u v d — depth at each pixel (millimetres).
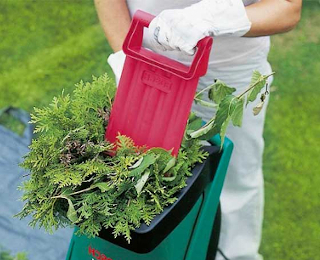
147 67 1912
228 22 1997
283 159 3682
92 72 4219
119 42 2342
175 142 1900
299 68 4301
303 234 3281
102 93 2064
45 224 1854
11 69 4227
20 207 3209
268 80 2557
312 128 3895
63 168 1871
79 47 4422
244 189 2689
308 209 3414
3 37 4520
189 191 1919
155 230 1823
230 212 2701
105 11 2367
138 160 1864
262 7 2111
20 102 3943
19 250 3035
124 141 1899
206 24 1903
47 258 3018
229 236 2758
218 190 2127
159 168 1879
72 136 1916
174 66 1871
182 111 1879
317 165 3664
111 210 1842
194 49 1882
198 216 2100
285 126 3889
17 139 3527
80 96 2039
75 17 4707
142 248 1834
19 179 3316
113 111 1970
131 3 2355
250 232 2783
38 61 4301
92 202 1820
